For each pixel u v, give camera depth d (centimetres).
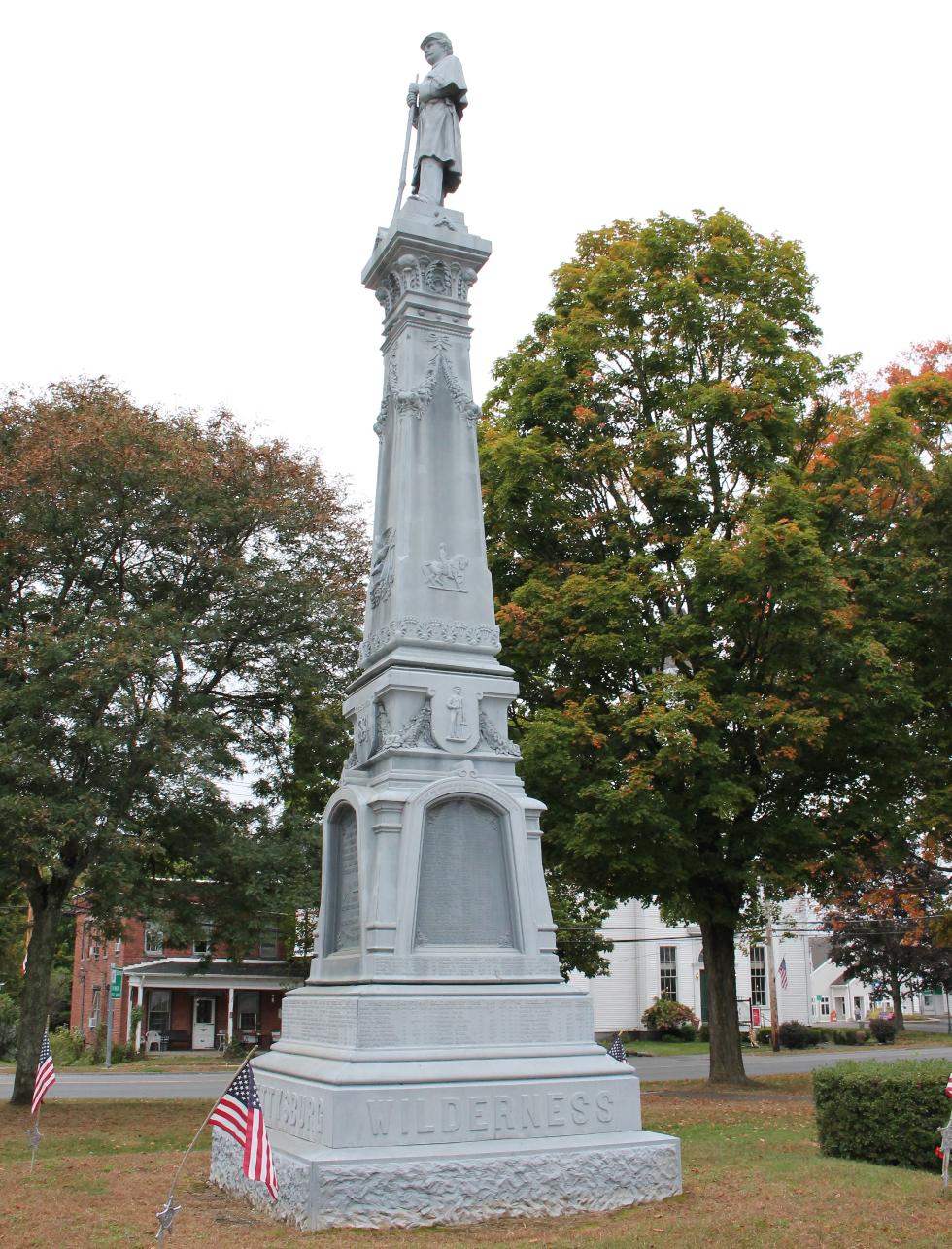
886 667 2114
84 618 2319
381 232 1494
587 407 2478
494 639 1324
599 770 2194
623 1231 901
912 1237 869
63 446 2273
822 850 2369
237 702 2650
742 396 2389
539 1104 1045
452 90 1527
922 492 2352
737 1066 2505
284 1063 1141
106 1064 4241
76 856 2339
